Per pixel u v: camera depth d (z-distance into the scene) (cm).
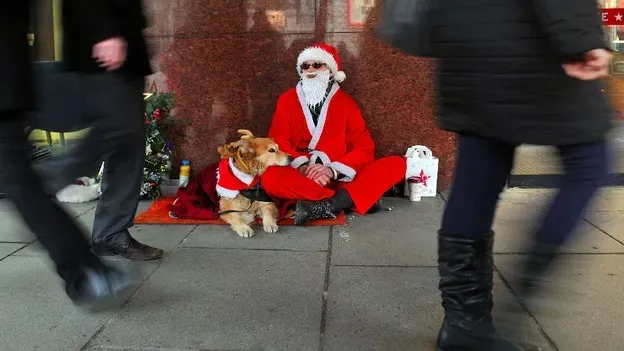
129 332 269
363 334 265
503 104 185
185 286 322
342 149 477
